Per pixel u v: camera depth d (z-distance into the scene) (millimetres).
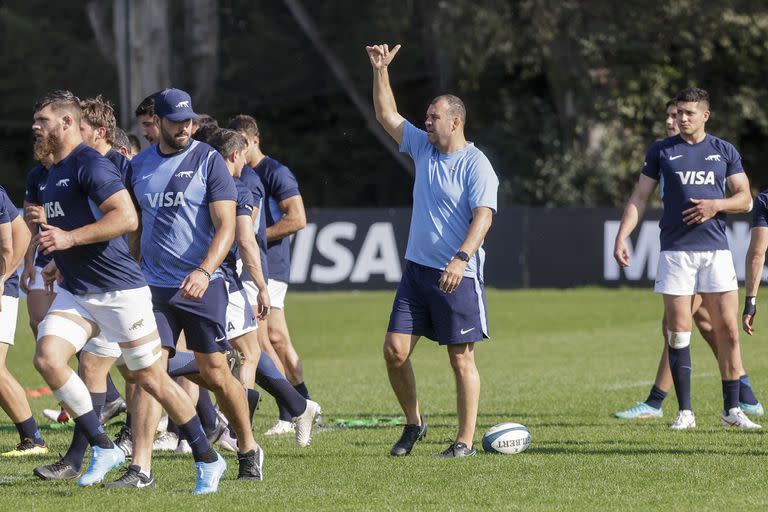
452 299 27156
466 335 27266
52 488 24172
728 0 114750
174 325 24438
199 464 23516
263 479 25047
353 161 142625
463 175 27281
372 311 84938
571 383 45062
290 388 29547
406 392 28266
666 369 34938
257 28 122062
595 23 116312
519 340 66812
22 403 28766
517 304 87438
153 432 24438
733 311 32531
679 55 124125
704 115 32750
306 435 29766
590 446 29141
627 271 95812
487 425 33469
